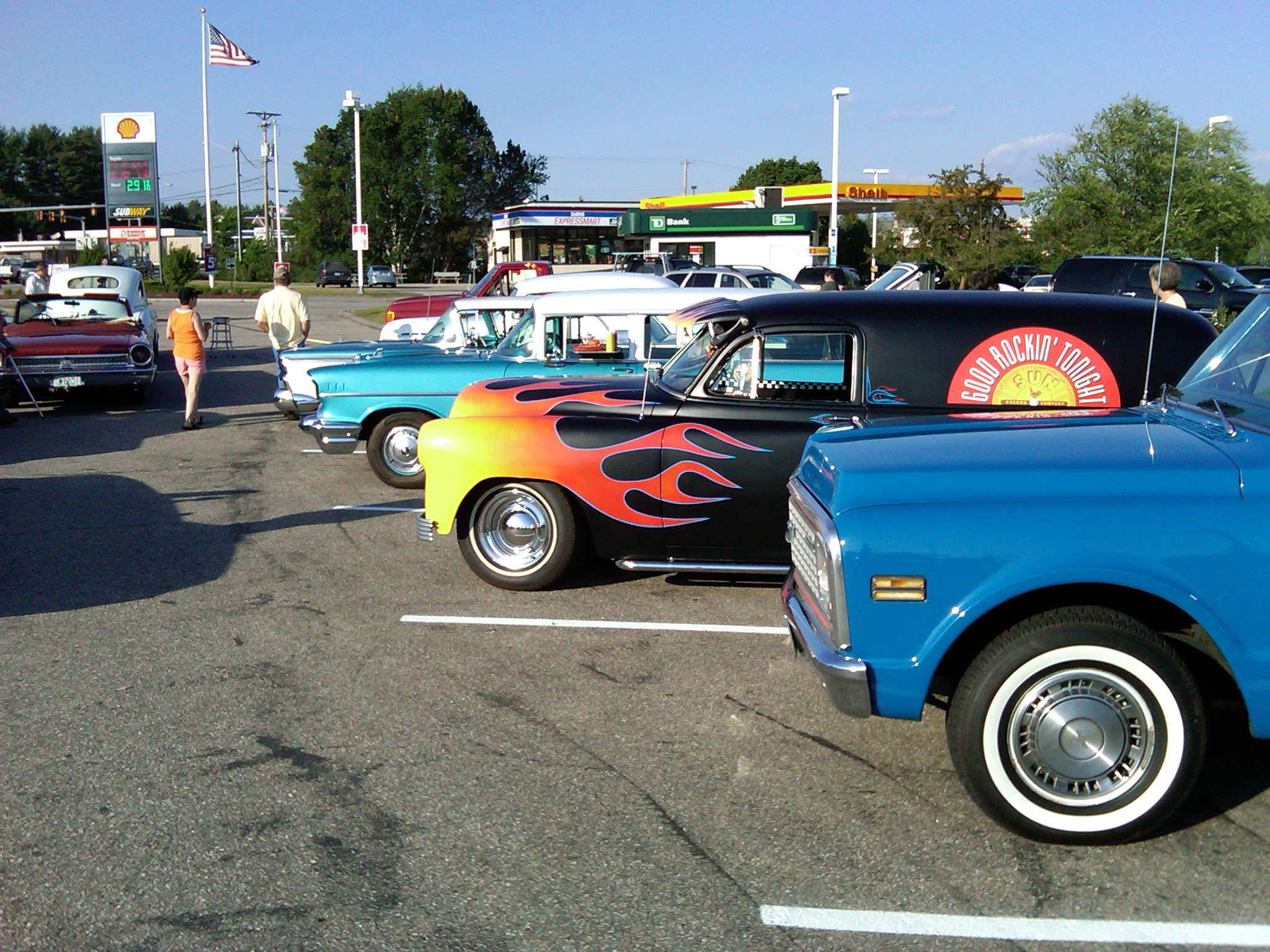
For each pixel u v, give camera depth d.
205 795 4.03
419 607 6.36
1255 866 3.49
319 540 7.97
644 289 8.89
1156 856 3.55
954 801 3.97
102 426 13.66
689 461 6.27
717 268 23.75
